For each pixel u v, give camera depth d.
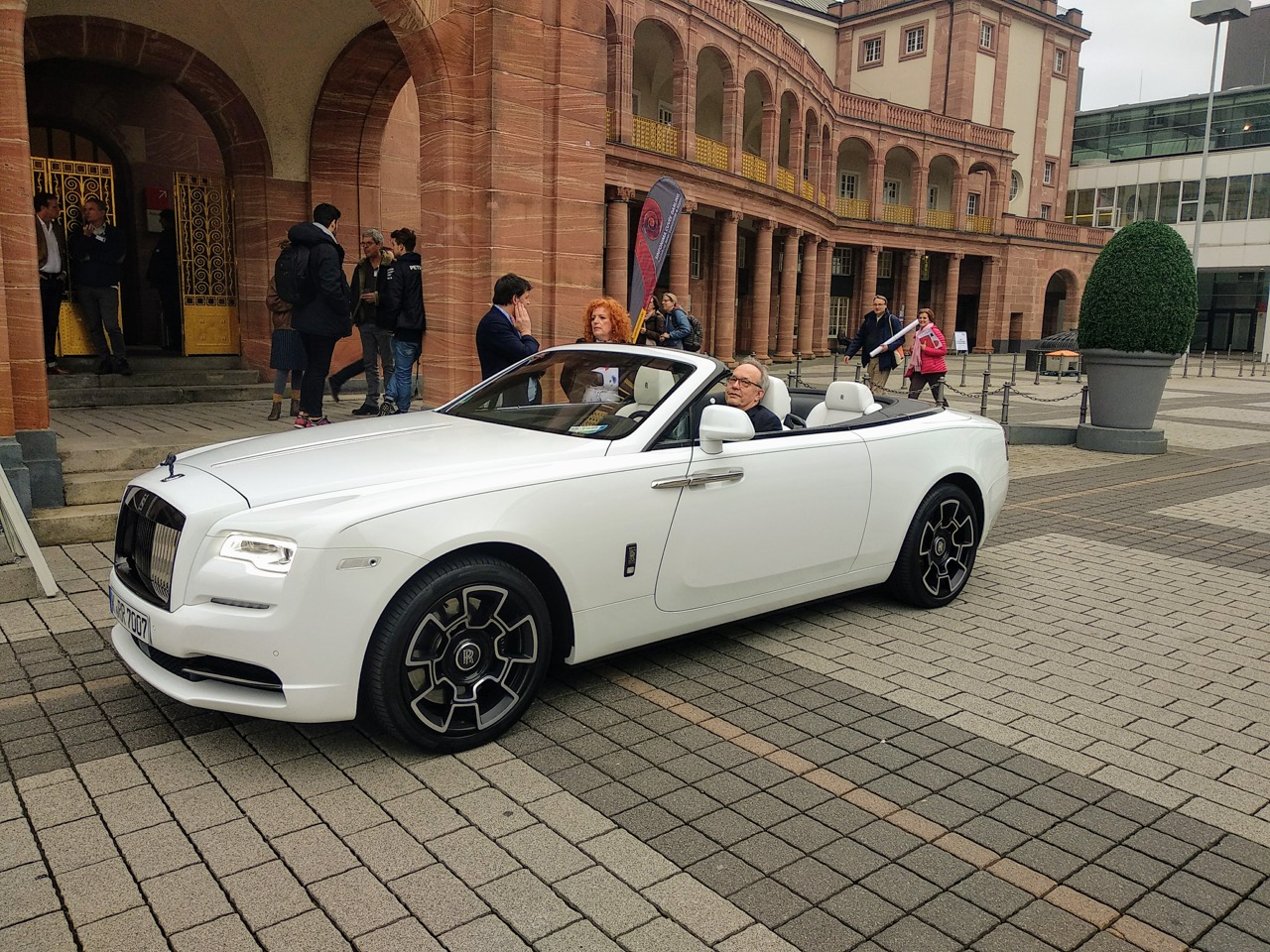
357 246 11.90
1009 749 3.68
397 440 4.13
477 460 3.76
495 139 8.50
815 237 36.06
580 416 4.38
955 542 5.52
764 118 31.06
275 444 4.11
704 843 2.94
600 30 9.20
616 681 4.25
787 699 4.10
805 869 2.82
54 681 4.05
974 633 5.06
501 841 2.92
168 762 3.38
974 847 2.97
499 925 2.52
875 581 5.16
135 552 3.69
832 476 4.68
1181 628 5.24
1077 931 2.57
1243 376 33.94
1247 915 2.66
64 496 6.44
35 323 6.22
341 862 2.79
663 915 2.58
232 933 2.46
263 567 3.17
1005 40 48.25
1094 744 3.75
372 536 3.22
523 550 3.62
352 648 3.21
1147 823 3.15
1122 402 12.36
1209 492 9.62
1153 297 11.95
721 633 4.96
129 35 10.22
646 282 8.20
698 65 31.23
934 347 13.73
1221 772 3.54
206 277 11.44
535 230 8.96
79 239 9.76
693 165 26.30
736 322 37.75
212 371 10.95
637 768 3.43
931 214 43.88
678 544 4.07
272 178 11.28
